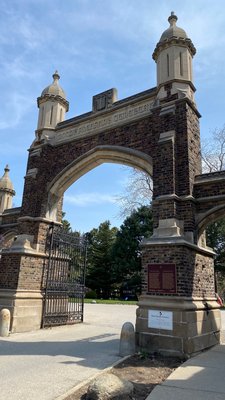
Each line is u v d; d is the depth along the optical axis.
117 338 11.00
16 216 17.47
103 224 46.12
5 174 20.16
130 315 18.58
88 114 14.10
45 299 13.06
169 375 6.49
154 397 5.08
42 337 10.95
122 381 5.20
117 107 13.00
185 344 8.26
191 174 10.32
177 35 12.09
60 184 14.23
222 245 34.44
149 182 24.70
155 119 11.48
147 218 40.31
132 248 39.75
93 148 13.05
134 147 11.96
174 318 8.59
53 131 15.09
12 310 11.82
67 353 8.36
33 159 14.90
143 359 7.88
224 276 37.34
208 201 9.98
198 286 9.77
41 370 6.61
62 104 15.93
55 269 13.83
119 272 40.28
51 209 14.20
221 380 6.06
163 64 12.02
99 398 4.74
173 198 9.81
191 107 11.32
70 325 14.03
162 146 10.62
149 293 9.31
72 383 5.79
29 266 12.80
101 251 44.56
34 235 13.48
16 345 9.41
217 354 8.56
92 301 27.84
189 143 10.60
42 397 5.03
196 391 5.41
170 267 9.16
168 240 9.34
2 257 13.16
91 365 7.12
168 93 11.44
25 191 14.37
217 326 10.45
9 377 6.07
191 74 12.14
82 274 15.41
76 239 15.27
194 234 9.88
